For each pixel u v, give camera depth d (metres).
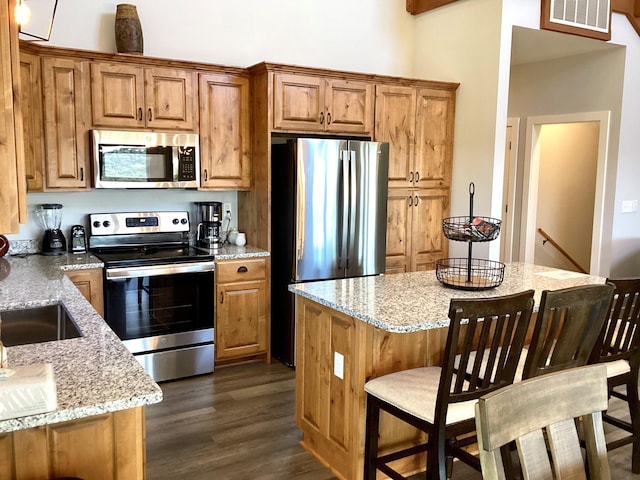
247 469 2.67
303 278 4.04
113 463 1.50
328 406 2.68
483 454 1.10
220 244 4.41
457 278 2.98
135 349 3.62
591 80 5.26
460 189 4.83
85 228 3.99
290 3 4.63
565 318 2.11
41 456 1.42
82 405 1.35
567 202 6.41
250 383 3.77
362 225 4.24
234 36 4.41
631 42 5.02
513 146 5.95
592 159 6.15
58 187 3.56
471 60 4.63
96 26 3.91
